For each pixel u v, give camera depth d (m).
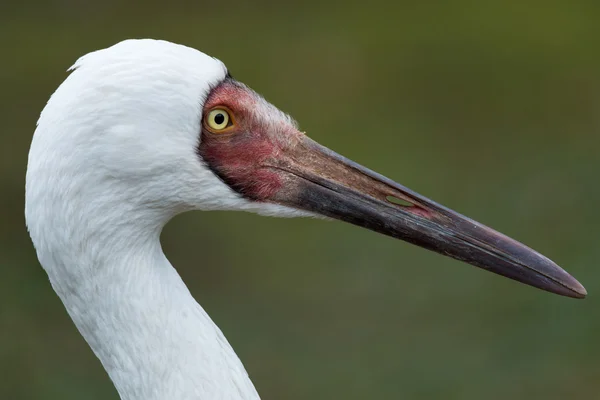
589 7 22.66
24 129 16.25
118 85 4.66
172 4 22.53
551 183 15.09
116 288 4.92
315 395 10.54
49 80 18.06
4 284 12.34
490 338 11.42
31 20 21.36
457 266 13.02
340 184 5.31
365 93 18.64
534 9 22.75
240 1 22.69
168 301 5.00
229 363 5.05
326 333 11.66
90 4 22.11
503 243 5.26
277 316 11.98
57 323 11.72
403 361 11.06
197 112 4.86
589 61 20.00
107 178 4.74
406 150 16.52
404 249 13.50
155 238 5.06
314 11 22.59
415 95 18.72
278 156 5.25
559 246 13.04
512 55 20.34
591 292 11.88
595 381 10.59
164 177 4.86
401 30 21.55
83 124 4.65
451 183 15.24
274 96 18.36
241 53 20.12
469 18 22.27
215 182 5.09
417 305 12.14
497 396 10.47
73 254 4.84
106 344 5.01
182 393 4.94
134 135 4.70
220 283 12.78
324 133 17.03
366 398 10.50
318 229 14.22
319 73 19.38
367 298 12.35
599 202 14.23
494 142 16.92
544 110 18.12
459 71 19.64
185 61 4.85
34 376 10.78
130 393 5.03
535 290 12.27
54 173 4.71
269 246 13.77
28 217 4.86
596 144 16.64
